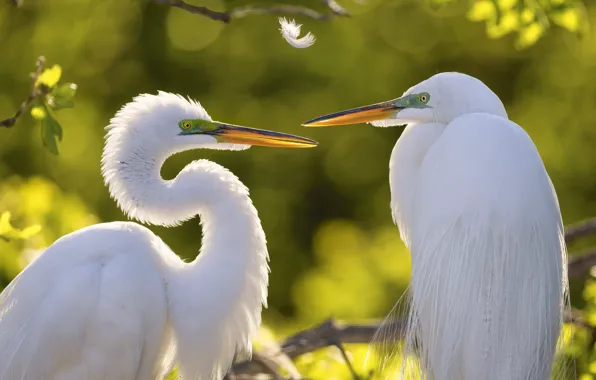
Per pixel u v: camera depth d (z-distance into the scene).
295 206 22.62
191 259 20.77
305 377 8.76
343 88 22.50
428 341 7.40
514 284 7.09
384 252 16.41
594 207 21.42
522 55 22.86
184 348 7.94
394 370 8.18
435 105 8.08
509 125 7.44
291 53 22.44
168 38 23.38
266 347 8.86
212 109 22.58
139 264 7.66
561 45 22.36
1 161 21.48
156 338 7.75
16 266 10.55
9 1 8.33
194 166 8.07
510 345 7.14
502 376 7.13
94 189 21.39
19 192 11.05
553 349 7.35
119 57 23.50
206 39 23.05
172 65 23.50
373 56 22.69
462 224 7.18
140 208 7.96
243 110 22.53
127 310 7.50
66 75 22.95
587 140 21.64
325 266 17.58
